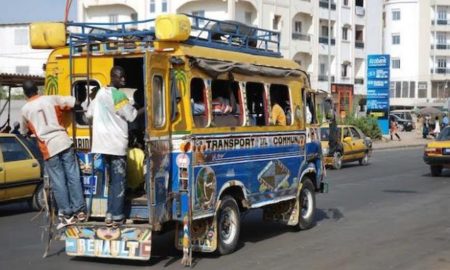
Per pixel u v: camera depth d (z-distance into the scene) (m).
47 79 8.79
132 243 7.90
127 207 8.06
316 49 59.62
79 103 8.42
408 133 61.84
